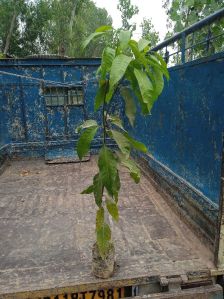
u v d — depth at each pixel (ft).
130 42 4.48
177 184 8.86
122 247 7.06
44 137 17.71
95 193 5.40
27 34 59.41
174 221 8.54
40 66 17.06
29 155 17.51
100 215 5.54
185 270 5.95
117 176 5.40
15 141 17.43
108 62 4.57
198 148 7.57
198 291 5.63
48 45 62.28
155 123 11.37
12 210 9.70
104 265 5.65
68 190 11.61
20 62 16.78
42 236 7.79
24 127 17.42
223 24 8.21
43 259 6.61
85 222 8.59
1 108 16.08
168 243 7.21
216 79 6.52
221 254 5.92
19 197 10.94
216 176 6.66
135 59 4.64
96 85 17.76
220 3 10.30
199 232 7.30
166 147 10.16
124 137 5.29
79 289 5.57
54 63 17.13
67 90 17.54
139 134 14.02
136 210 9.39
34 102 17.33
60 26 57.26
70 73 17.48
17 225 8.52
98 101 5.20
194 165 7.86
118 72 4.14
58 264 6.36
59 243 7.37
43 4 57.72
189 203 7.95
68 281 5.67
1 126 15.69
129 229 8.05
